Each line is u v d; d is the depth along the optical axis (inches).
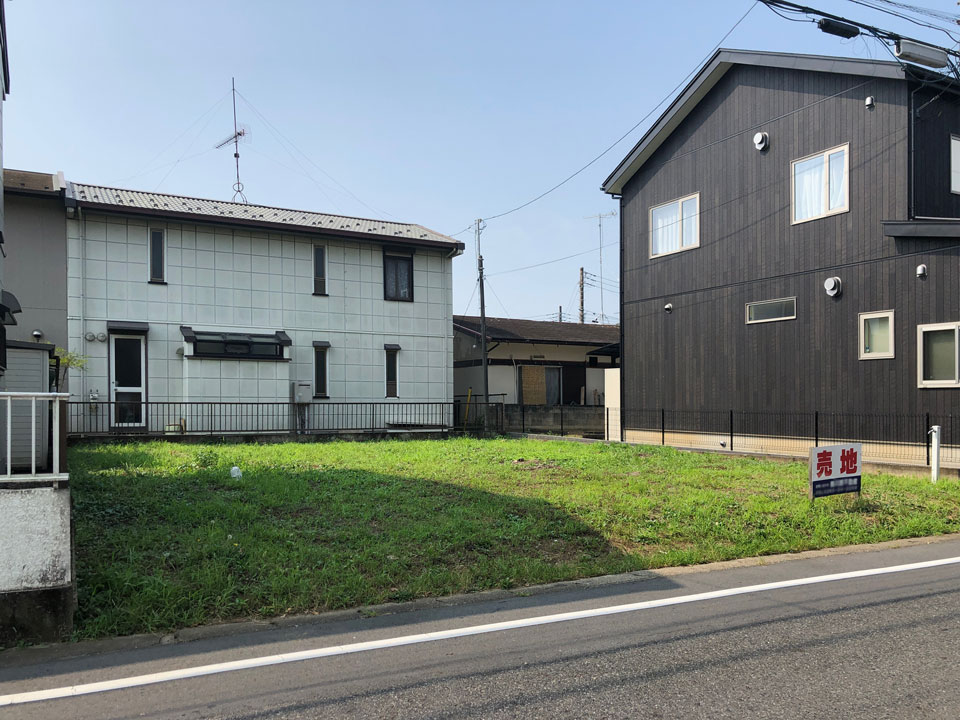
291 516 295.4
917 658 159.2
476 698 139.3
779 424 577.3
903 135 497.7
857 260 523.8
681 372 673.0
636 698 138.9
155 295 662.5
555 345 1045.8
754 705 135.6
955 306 463.8
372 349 772.6
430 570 230.4
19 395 182.2
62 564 178.4
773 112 591.2
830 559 263.4
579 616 191.8
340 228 764.0
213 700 139.3
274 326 720.3
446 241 812.0
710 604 202.4
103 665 158.7
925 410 478.0
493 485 382.3
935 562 256.4
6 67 401.7
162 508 292.4
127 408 645.3
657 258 705.6
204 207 727.7
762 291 595.5
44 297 613.6
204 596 199.2
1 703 138.6
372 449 579.2
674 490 374.9
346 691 143.0
